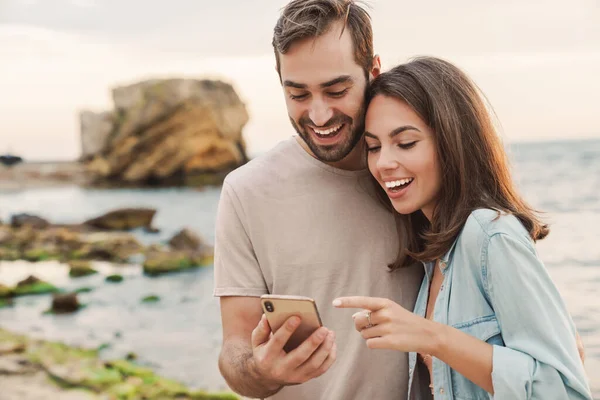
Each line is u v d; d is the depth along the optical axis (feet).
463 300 7.14
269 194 8.66
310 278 8.62
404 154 7.50
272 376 6.82
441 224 7.52
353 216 8.61
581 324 24.91
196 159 127.03
